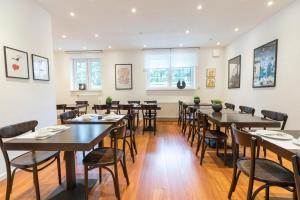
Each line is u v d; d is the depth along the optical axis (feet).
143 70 21.95
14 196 6.53
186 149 11.43
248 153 10.27
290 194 6.50
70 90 22.79
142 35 16.42
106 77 22.40
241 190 6.79
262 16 12.30
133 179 7.69
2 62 7.95
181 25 13.97
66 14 11.75
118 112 15.58
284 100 10.93
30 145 4.73
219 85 21.52
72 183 6.88
